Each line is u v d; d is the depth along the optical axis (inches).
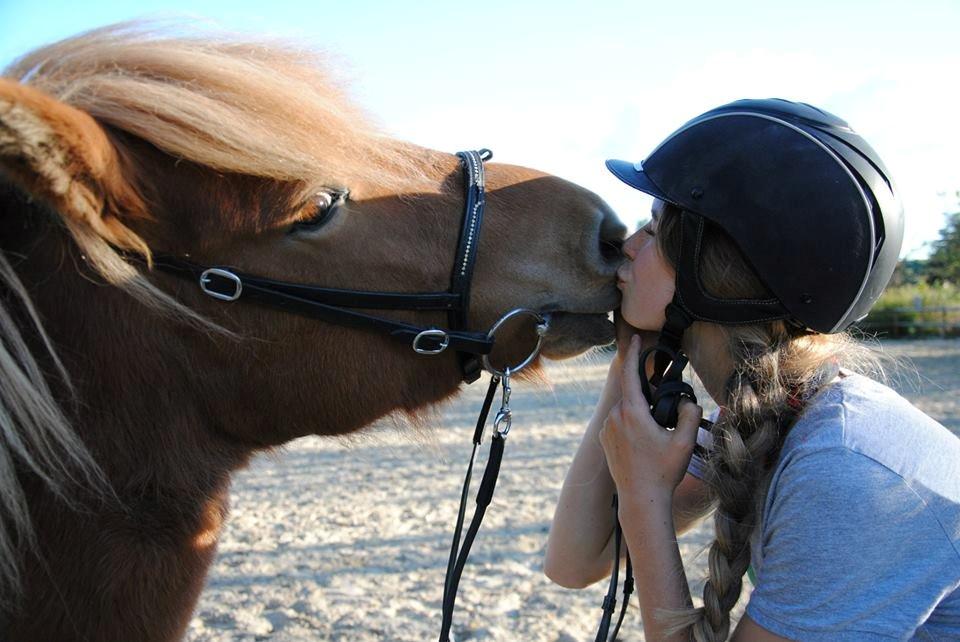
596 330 73.9
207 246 61.4
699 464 76.5
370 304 66.3
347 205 66.0
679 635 59.6
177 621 65.3
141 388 61.9
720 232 62.0
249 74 62.9
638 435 63.2
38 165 49.3
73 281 59.6
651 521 61.7
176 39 68.5
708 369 67.6
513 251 70.6
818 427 57.2
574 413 408.8
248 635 139.2
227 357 64.1
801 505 54.4
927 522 52.7
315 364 66.4
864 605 52.0
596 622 144.5
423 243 68.2
